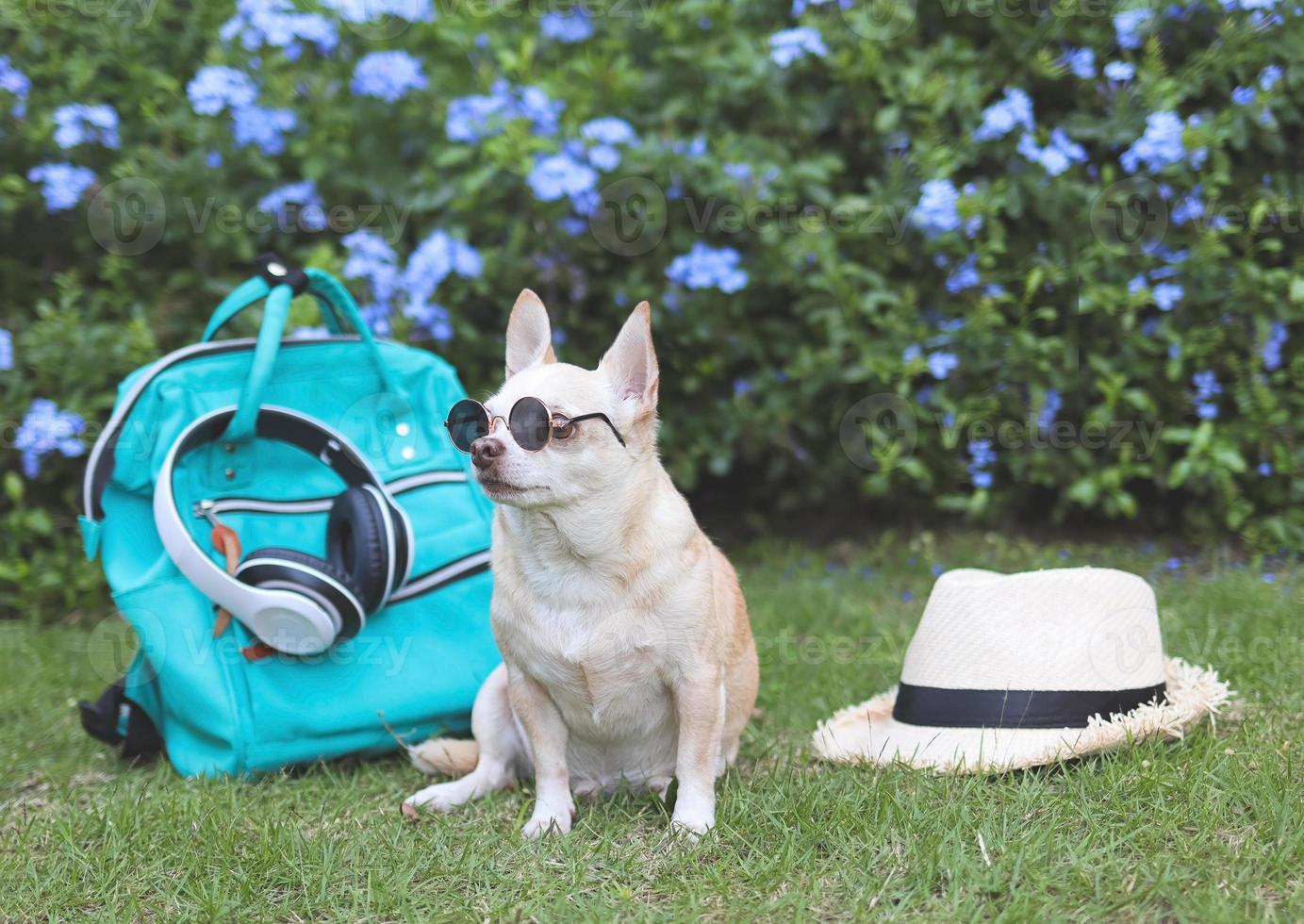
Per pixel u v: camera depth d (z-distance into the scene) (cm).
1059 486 220
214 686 157
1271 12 199
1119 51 210
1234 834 140
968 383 217
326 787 158
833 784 150
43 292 219
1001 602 154
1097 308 210
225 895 138
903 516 239
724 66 213
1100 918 131
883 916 132
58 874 142
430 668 162
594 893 138
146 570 161
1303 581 199
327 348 169
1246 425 208
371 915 136
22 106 209
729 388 228
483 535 166
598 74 217
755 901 135
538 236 216
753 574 224
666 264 219
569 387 145
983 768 150
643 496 146
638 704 149
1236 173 208
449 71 219
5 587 214
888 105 217
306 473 165
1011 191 209
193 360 164
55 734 172
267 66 211
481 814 150
